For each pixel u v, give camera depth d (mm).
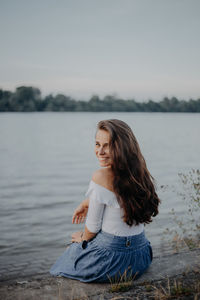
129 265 2551
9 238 7648
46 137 60344
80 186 16297
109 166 2504
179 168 22859
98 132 2457
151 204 2502
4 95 182500
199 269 2832
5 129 83438
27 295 2482
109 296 2406
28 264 5812
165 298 2324
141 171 2422
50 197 13305
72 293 2441
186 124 127188
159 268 2893
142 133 70625
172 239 6309
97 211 2447
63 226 8750
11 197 13297
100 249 2521
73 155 33062
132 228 2514
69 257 2752
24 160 28797
